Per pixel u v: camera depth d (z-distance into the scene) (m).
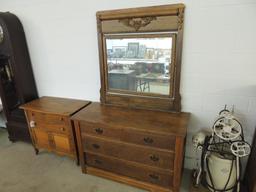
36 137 2.26
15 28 2.11
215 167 1.57
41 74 2.40
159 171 1.64
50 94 2.47
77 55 2.12
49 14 2.06
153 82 1.83
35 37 2.23
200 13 1.52
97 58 2.03
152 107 1.89
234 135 1.47
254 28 1.43
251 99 1.60
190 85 1.75
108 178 1.93
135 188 1.81
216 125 1.55
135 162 1.71
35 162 2.22
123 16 1.71
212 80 1.67
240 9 1.42
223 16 1.47
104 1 1.79
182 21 1.55
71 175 2.01
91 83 2.17
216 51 1.58
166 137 1.49
